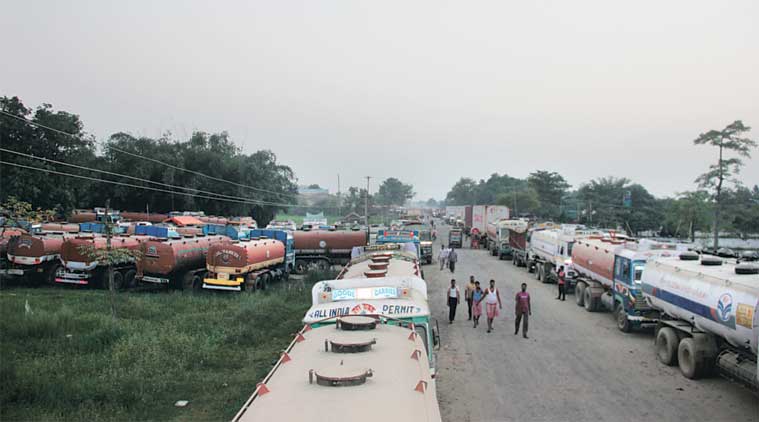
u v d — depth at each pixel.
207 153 61.81
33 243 23.67
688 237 49.31
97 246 23.00
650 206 74.81
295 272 34.19
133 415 9.85
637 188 76.38
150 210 56.75
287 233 31.45
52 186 37.28
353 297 9.27
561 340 17.05
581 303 23.28
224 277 23.38
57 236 25.22
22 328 14.41
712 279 12.05
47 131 39.03
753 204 45.34
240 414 5.09
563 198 105.19
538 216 96.38
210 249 23.45
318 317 8.53
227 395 11.16
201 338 15.14
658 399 11.54
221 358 13.62
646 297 15.50
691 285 12.79
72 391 10.45
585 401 11.44
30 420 9.32
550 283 30.55
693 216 47.62
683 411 10.83
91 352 13.52
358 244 34.34
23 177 35.38
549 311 22.09
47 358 12.69
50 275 24.28
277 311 19.06
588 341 16.91
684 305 13.00
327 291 9.69
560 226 43.09
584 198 80.00
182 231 31.95
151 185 55.56
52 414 9.57
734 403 11.28
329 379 5.42
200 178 60.28
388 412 4.82
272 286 27.19
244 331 15.77
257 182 68.56
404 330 7.73
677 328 13.57
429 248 43.09
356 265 15.67
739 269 11.55
